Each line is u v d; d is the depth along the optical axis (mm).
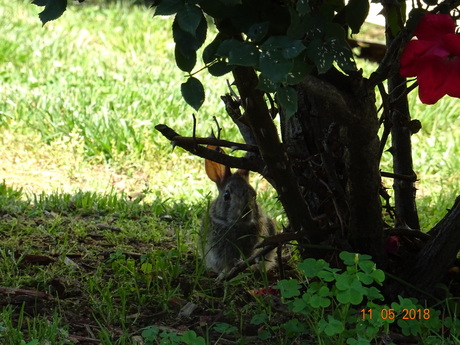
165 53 13891
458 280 5266
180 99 10891
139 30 14820
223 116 10453
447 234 4895
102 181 8844
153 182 8820
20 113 10258
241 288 5582
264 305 5066
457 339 4469
